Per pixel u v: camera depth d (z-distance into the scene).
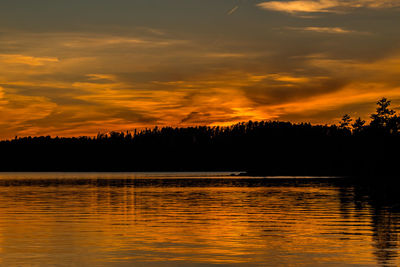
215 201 50.34
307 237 24.95
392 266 18.12
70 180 135.38
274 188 79.88
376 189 74.94
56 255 20.16
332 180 122.31
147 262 18.84
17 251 20.97
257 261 19.05
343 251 21.09
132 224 30.38
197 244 22.89
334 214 36.31
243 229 28.08
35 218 33.72
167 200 52.09
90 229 27.89
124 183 109.44
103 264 18.48
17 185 97.94
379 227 28.77
